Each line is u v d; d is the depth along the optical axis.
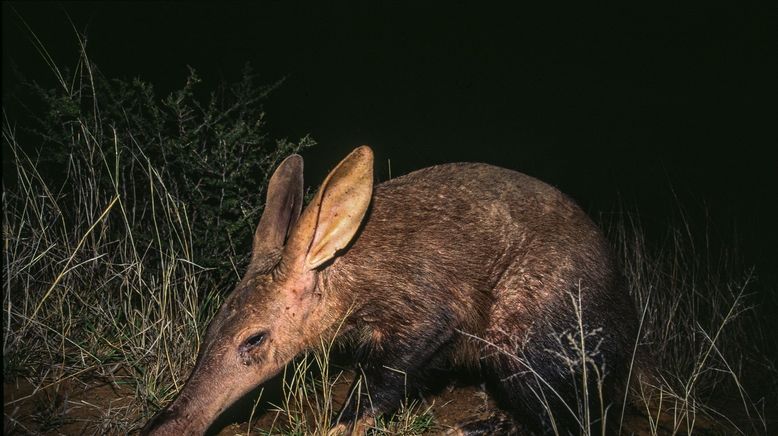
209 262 2.14
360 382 1.85
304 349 1.81
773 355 2.34
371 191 1.74
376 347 1.86
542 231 1.88
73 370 1.91
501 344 1.88
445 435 1.92
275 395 1.97
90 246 2.10
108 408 1.83
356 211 1.75
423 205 1.88
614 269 1.93
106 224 2.13
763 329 2.44
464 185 1.91
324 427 1.81
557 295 1.86
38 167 2.30
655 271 2.40
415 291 1.84
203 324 2.04
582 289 1.87
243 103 2.30
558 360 1.86
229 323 1.73
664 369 2.16
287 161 1.83
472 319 1.88
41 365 1.90
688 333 2.26
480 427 1.94
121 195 2.22
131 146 2.22
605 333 1.88
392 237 1.85
